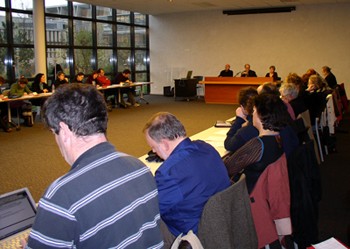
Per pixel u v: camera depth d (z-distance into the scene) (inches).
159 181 64.9
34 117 327.9
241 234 66.5
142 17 544.4
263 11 481.1
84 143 40.8
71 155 41.3
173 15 534.6
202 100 475.5
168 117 71.4
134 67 533.0
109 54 490.3
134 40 529.0
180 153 66.7
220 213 61.0
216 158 69.2
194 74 535.8
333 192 157.2
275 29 482.9
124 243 39.2
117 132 274.2
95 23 458.3
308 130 137.3
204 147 69.7
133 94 421.7
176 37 538.0
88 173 38.4
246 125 109.9
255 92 122.9
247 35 498.3
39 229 35.7
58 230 35.4
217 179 67.1
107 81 393.1
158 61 555.8
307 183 93.7
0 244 51.6
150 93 560.7
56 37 410.0
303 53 474.3
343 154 214.5
